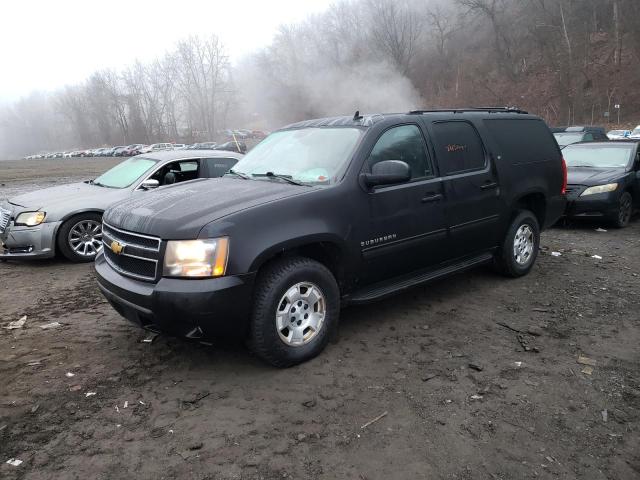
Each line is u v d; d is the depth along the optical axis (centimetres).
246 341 350
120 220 366
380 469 257
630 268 593
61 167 3972
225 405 314
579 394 322
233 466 260
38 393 330
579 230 834
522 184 525
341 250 375
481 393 324
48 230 642
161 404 316
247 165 457
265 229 333
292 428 290
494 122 518
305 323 362
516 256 542
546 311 458
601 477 251
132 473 256
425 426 291
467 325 430
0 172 3431
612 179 823
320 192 366
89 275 607
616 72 4628
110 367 365
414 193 420
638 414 300
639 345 388
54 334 427
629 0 4744
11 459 266
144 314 332
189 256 318
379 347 390
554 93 4884
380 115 431
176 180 731
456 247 468
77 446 277
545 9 5247
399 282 433
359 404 313
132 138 9362
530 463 260
